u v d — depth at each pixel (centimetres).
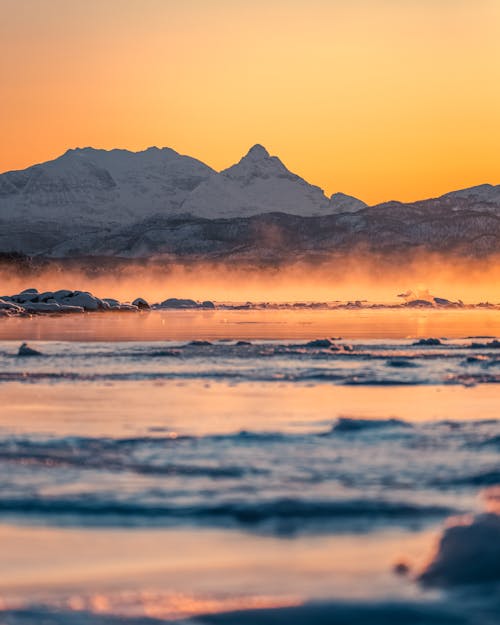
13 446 2762
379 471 2395
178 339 8369
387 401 3872
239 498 2094
